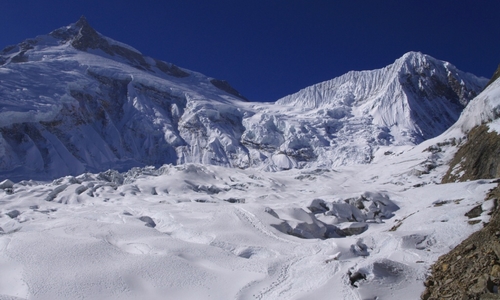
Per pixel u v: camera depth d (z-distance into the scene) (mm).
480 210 32656
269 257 32781
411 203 47875
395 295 23656
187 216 43562
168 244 33875
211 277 28922
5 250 32000
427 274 25312
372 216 47062
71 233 36625
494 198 33625
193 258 32062
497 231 24328
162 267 29766
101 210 50375
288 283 27391
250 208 43219
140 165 126375
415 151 76688
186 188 65125
